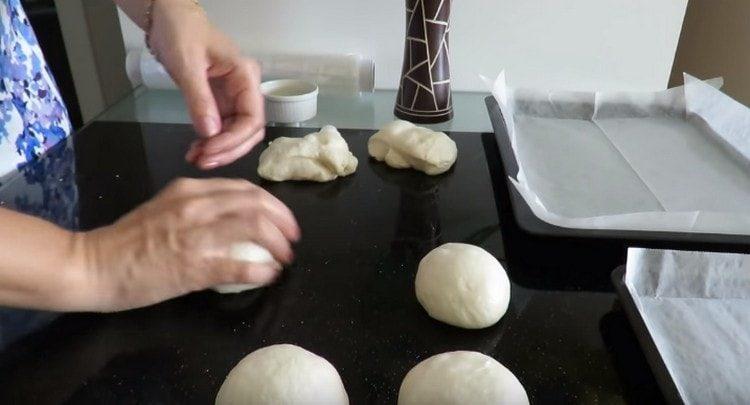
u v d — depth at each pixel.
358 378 0.48
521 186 0.62
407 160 0.78
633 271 0.54
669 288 0.55
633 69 1.03
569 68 1.04
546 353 0.50
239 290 0.56
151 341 0.50
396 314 0.54
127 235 0.50
